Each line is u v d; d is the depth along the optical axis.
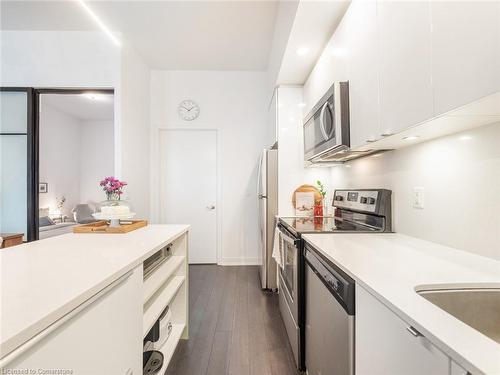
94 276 0.79
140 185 3.39
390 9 1.12
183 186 3.90
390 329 0.67
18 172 2.76
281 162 2.75
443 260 1.00
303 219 2.36
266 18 2.64
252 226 3.85
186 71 3.82
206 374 1.54
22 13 2.54
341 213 2.29
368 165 1.93
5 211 2.75
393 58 1.10
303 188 2.75
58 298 0.63
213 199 3.91
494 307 0.77
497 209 0.97
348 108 1.58
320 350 1.23
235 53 3.34
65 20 2.65
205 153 3.91
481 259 1.01
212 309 2.37
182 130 3.88
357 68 1.45
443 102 0.82
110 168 5.78
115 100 2.86
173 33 2.89
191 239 3.89
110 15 2.58
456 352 0.45
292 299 1.72
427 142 1.32
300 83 2.71
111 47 2.86
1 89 2.70
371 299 0.76
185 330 1.89
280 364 1.63
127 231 1.63
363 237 1.47
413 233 1.44
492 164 0.98
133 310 0.99
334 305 1.03
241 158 3.86
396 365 0.64
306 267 1.51
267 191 2.79
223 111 3.85
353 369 0.88
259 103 3.86
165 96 3.80
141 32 2.87
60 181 5.14
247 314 2.27
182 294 1.89
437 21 0.84
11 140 2.76
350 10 1.53
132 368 0.98
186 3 2.42
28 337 0.51
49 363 0.58
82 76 2.84
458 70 0.76
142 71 3.48
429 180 1.31
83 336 0.69
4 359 0.47
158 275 1.50
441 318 0.56
